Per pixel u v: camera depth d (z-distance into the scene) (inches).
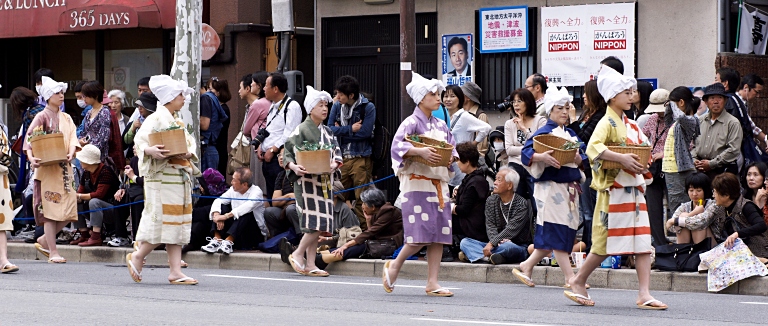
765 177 483.8
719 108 501.0
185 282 454.6
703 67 591.5
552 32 631.2
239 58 736.3
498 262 490.6
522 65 644.1
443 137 423.5
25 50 866.1
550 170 424.5
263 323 332.5
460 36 663.8
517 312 370.3
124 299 398.3
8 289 430.0
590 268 385.7
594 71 619.2
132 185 583.8
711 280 442.6
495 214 501.7
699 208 470.3
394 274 424.2
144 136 445.7
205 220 569.0
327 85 721.6
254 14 739.4
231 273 515.5
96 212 591.5
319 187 497.7
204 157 616.1
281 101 584.7
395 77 695.7
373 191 525.3
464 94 570.6
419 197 414.0
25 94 633.0
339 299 406.9
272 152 579.8
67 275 491.8
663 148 514.3
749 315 366.3
